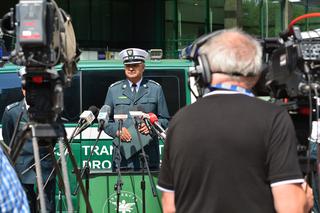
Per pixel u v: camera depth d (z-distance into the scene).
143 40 28.02
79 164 7.53
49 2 4.01
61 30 4.13
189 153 3.23
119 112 7.20
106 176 6.50
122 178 6.49
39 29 3.85
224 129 3.18
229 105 3.24
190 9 27.45
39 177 4.00
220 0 26.80
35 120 4.09
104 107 6.44
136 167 6.95
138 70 7.24
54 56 4.03
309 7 23.47
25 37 3.86
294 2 23.86
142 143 6.70
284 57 3.84
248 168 3.13
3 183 3.05
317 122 3.85
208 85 3.41
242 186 3.13
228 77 3.30
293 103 3.92
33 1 3.88
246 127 3.16
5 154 3.44
